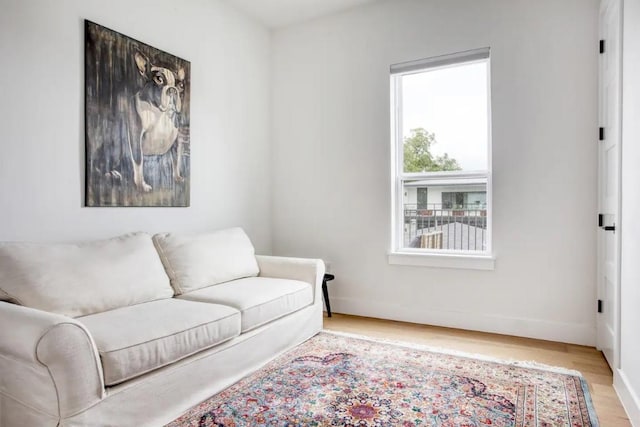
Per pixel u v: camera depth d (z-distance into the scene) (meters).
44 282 1.84
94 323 1.78
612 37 2.38
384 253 3.49
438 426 1.73
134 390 1.64
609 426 1.76
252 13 3.67
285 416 1.81
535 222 2.93
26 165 2.13
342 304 3.69
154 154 2.81
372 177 3.54
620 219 2.04
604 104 2.61
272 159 4.02
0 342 1.53
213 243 2.86
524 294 2.97
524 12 2.94
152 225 2.83
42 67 2.19
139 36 2.72
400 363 2.42
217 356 2.05
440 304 3.26
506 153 3.01
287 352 2.62
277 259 3.15
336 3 3.50
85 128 2.40
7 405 1.57
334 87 3.70
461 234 3.29
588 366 2.41
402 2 3.38
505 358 2.53
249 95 3.74
